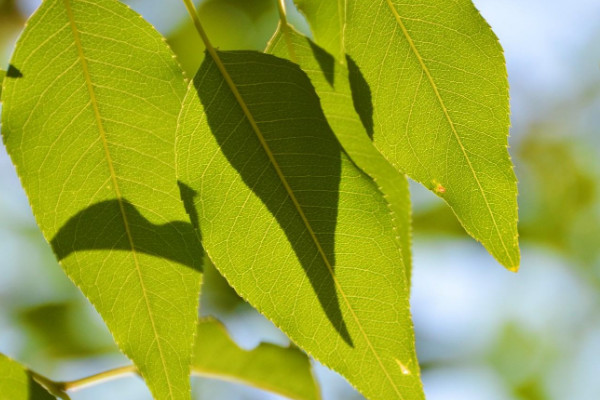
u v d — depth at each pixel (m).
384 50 0.42
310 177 0.42
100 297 0.42
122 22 0.42
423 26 0.42
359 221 0.42
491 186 0.42
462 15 0.42
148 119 0.42
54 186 0.42
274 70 0.42
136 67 0.42
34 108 0.42
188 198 0.42
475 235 0.42
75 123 0.42
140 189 0.42
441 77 0.42
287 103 0.42
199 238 0.42
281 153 0.42
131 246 0.42
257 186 0.42
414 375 0.42
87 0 0.42
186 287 0.43
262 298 0.42
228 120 0.42
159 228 0.42
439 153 0.42
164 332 0.43
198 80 0.42
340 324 0.42
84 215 0.42
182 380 0.43
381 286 0.42
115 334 0.42
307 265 0.42
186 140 0.42
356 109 0.42
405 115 0.42
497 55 0.42
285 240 0.42
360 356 0.42
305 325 0.42
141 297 0.42
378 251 0.42
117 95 0.42
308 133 0.42
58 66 0.42
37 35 0.42
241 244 0.42
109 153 0.42
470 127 0.42
